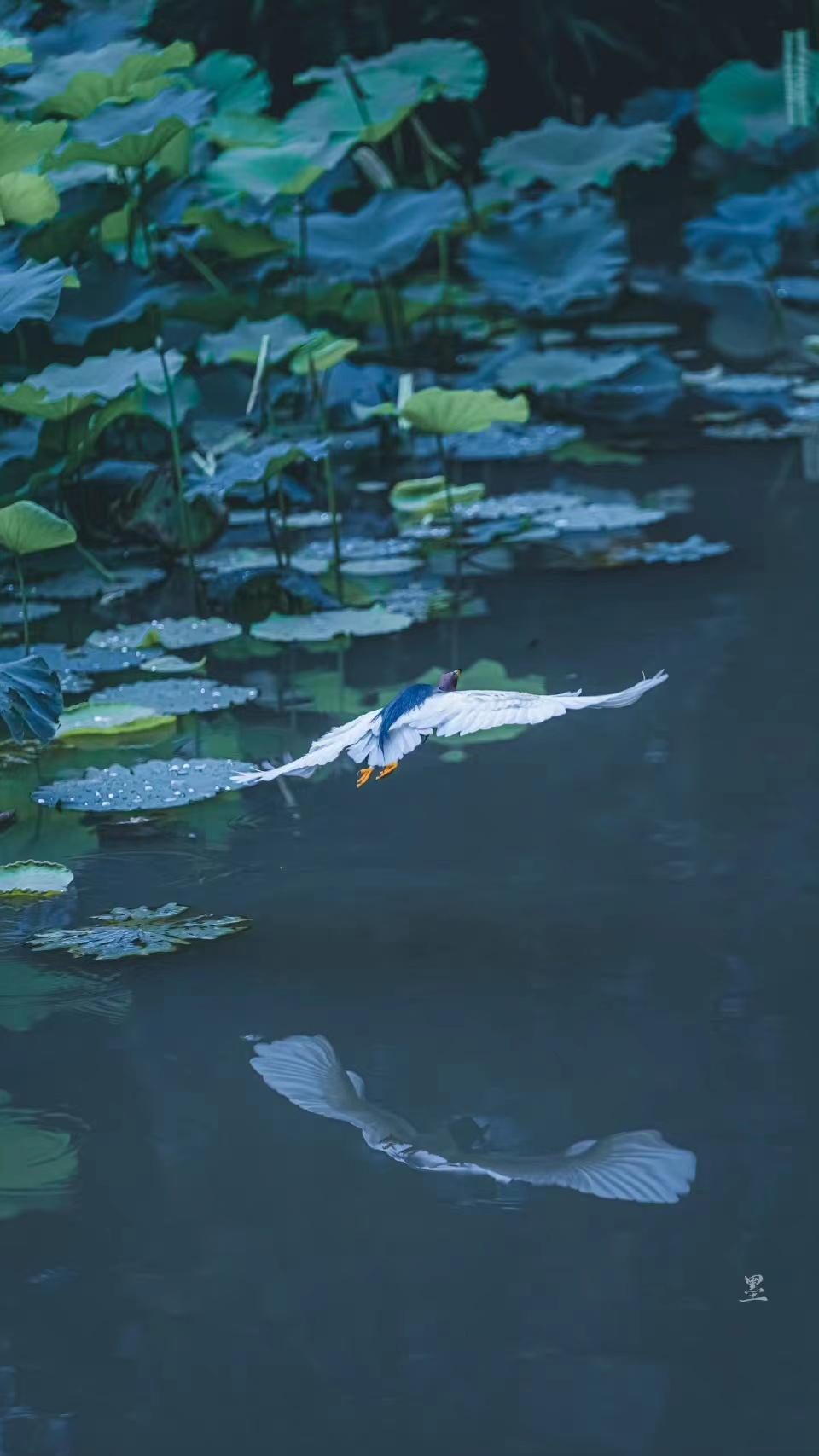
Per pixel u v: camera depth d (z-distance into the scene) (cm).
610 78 2547
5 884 631
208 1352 398
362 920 603
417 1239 434
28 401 916
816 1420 370
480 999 548
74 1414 380
